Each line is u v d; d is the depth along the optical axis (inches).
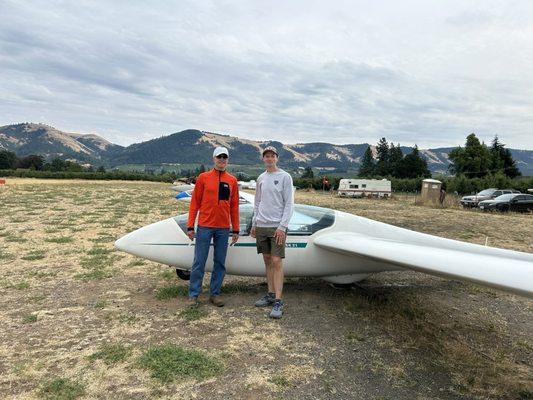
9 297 189.2
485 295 223.5
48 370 124.0
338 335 159.0
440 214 740.7
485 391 125.8
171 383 119.0
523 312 201.2
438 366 139.4
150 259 198.8
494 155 2527.1
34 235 345.7
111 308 177.6
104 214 512.1
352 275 213.2
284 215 171.0
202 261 179.9
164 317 169.0
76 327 156.5
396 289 225.6
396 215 695.1
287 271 202.1
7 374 121.0
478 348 157.2
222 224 178.7
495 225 584.4
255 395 115.2
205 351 139.6
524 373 139.5
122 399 110.3
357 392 120.1
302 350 144.6
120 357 132.3
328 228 205.6
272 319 171.3
